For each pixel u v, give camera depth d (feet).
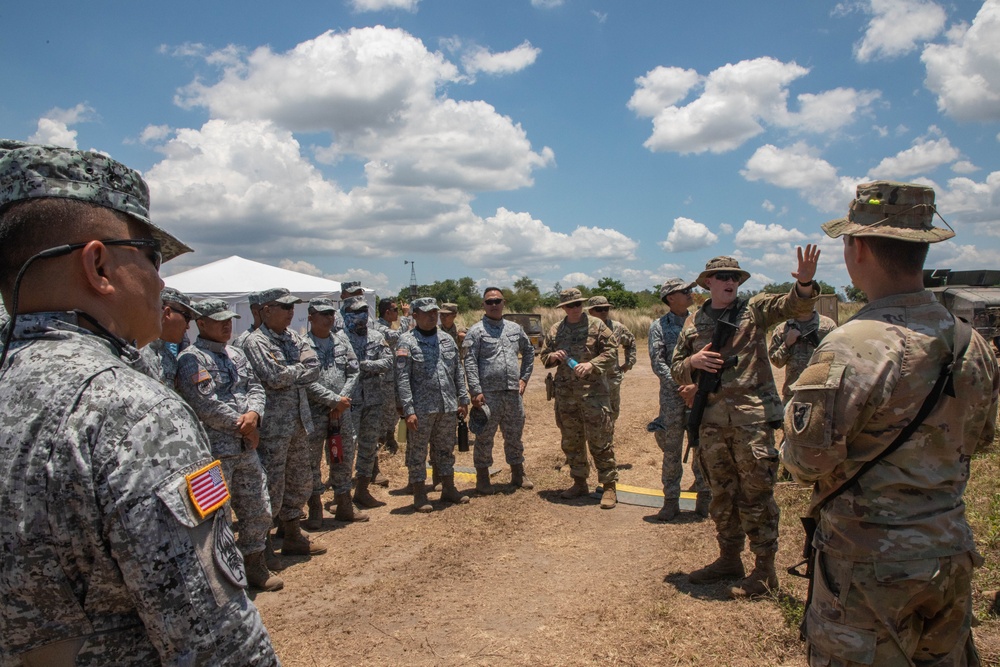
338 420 18.94
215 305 14.15
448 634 12.16
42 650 3.51
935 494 6.29
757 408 12.37
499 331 22.24
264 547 14.60
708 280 13.30
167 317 13.38
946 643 6.63
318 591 14.40
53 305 3.90
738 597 12.79
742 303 12.74
